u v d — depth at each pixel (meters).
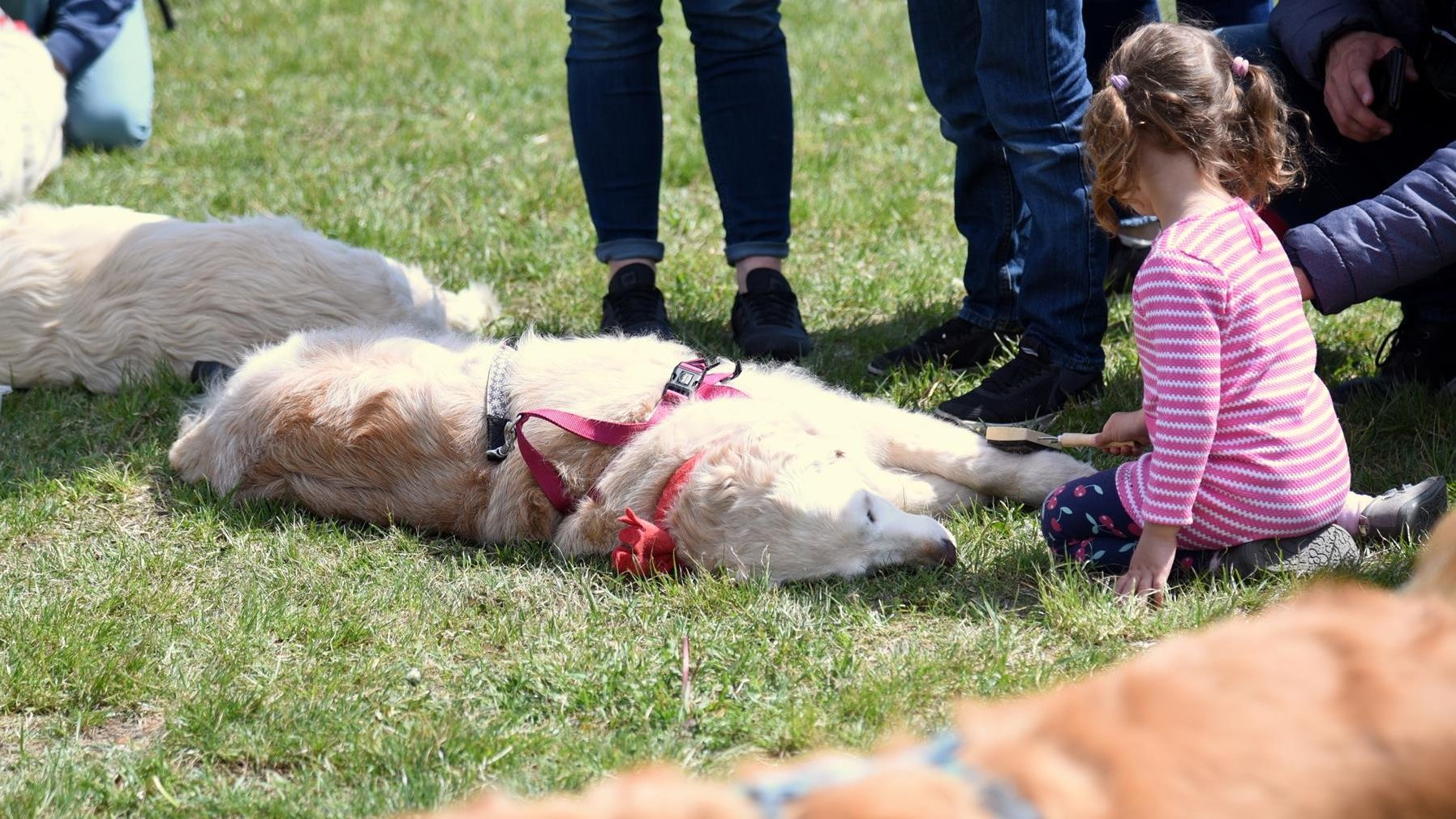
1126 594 3.12
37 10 7.04
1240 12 5.11
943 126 4.56
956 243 5.79
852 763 1.45
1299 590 3.02
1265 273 3.03
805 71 8.39
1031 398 4.16
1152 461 3.08
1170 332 2.96
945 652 3.01
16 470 4.11
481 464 3.72
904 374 4.52
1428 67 3.88
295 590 3.46
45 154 6.48
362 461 3.83
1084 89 4.00
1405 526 3.18
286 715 2.87
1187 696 1.43
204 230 4.79
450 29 9.61
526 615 3.29
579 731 2.85
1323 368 4.45
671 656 3.04
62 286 4.67
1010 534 3.57
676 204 6.34
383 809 2.56
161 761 2.70
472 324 5.02
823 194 6.25
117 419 4.44
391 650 3.16
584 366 3.81
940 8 4.31
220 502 3.89
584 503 3.59
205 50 9.03
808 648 3.06
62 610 3.26
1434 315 4.09
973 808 1.30
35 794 2.60
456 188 6.51
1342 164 4.21
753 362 4.33
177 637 3.20
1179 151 3.06
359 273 4.77
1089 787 1.33
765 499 3.38
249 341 4.67
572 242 5.85
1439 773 1.44
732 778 2.48
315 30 9.57
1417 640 1.51
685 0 4.70
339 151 7.08
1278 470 3.03
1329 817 1.38
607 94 4.69
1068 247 4.05
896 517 3.39
